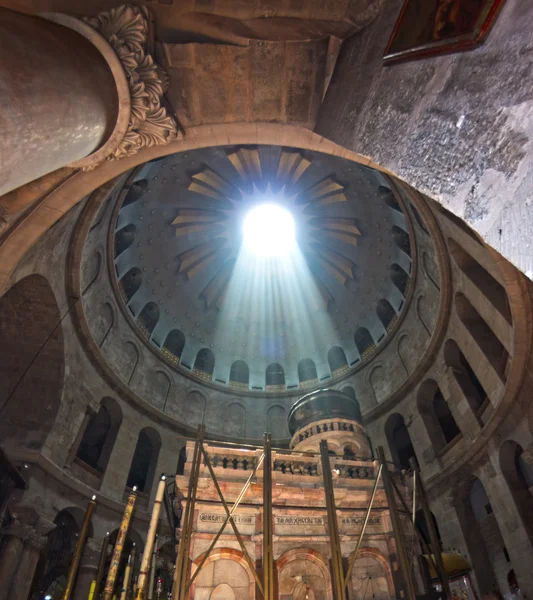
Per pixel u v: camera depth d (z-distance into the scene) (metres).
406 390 19.72
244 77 7.23
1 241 7.42
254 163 22.42
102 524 15.65
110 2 6.25
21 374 15.05
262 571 8.77
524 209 2.07
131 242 21.92
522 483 13.02
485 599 12.59
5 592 11.38
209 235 24.89
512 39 2.12
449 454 16.53
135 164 7.86
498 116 2.21
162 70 6.87
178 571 7.60
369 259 24.08
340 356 26.09
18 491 13.18
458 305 15.84
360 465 11.32
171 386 22.94
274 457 10.69
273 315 27.94
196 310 26.02
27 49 3.90
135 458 20.91
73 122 4.45
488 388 14.12
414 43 3.16
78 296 15.85
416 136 3.07
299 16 6.36
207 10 6.61
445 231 14.78
